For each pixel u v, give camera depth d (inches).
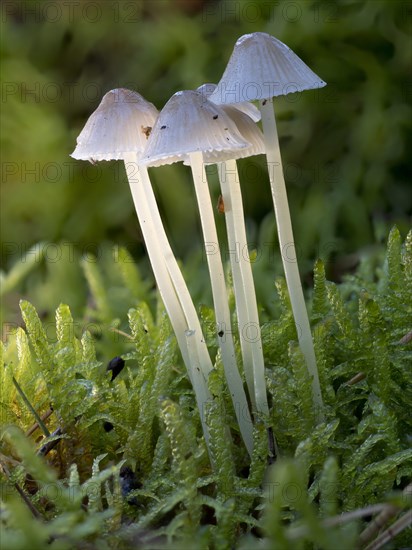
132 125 6.8
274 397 6.9
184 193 13.6
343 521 6.0
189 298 6.8
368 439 6.6
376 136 12.7
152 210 6.9
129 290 10.6
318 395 6.9
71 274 12.2
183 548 5.7
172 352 7.3
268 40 6.5
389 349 7.5
